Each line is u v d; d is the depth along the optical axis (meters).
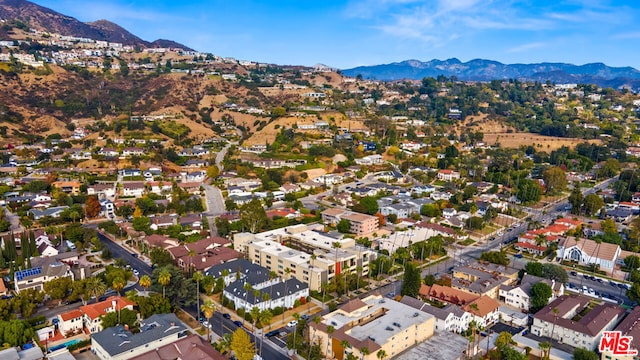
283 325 145.88
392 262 196.50
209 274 172.88
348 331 130.12
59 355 119.94
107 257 195.75
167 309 144.88
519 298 165.00
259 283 162.62
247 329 142.00
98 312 137.75
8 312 138.12
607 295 176.25
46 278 162.38
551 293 161.25
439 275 190.75
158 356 117.19
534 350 133.12
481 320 149.38
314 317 143.88
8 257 182.25
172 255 191.38
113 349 117.69
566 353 129.88
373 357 119.56
